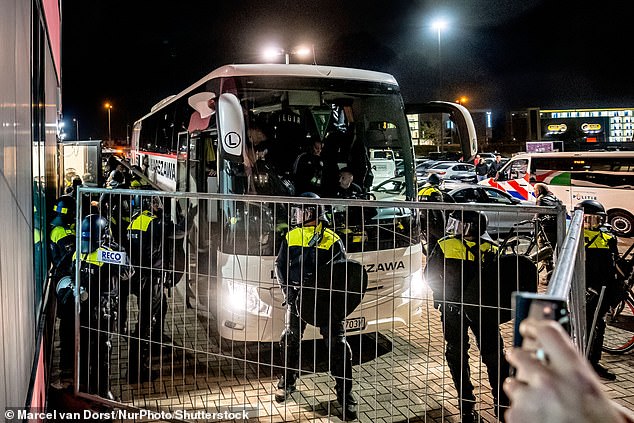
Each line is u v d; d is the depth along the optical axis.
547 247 6.21
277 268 4.62
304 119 6.09
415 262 5.84
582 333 2.76
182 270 5.52
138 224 5.11
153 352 5.52
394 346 6.16
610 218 14.71
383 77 6.60
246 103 5.94
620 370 5.60
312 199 3.88
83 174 8.59
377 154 6.39
